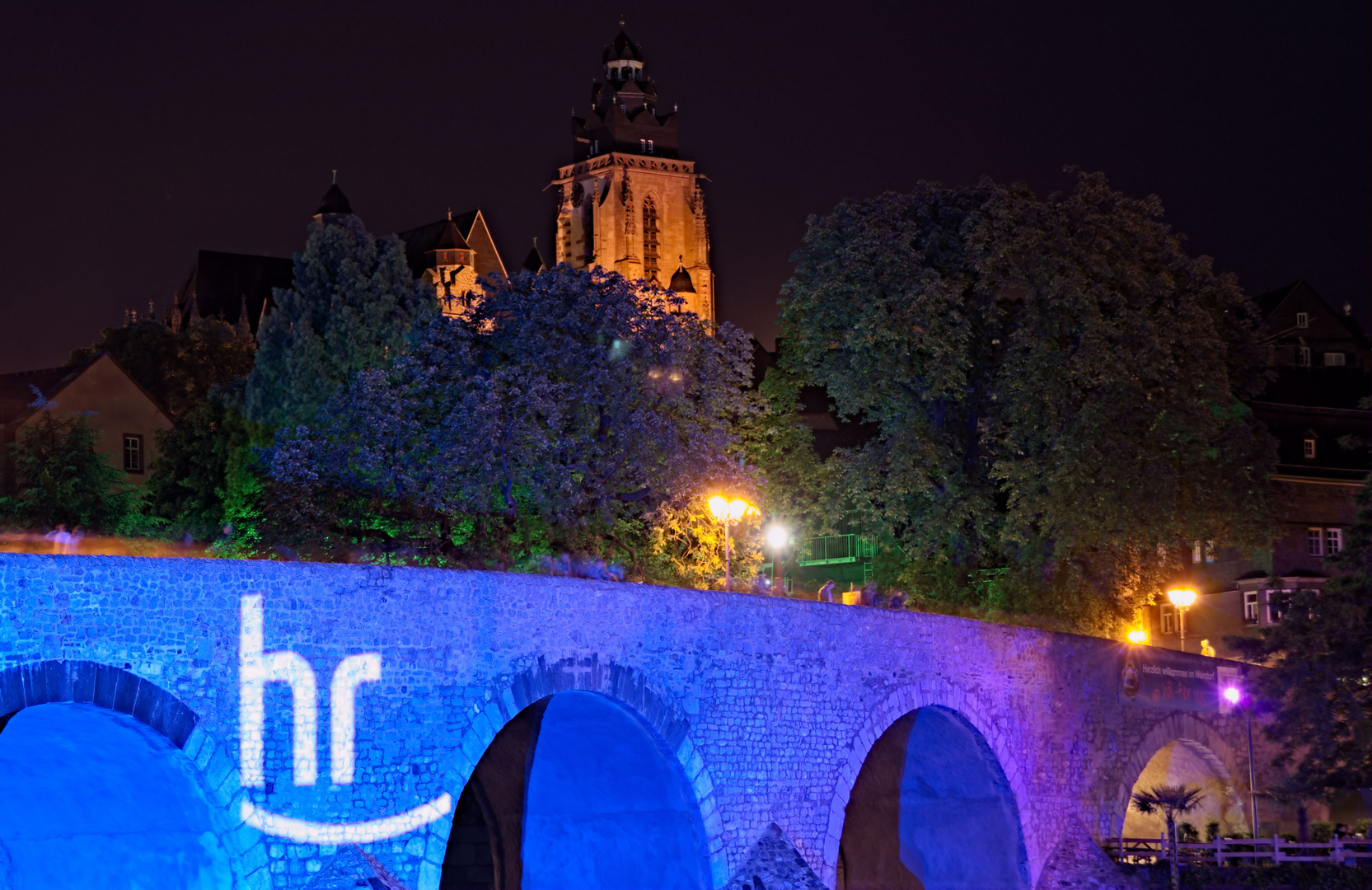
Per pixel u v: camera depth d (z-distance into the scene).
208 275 150.12
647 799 38.62
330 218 139.00
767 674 39.62
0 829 31.08
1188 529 57.28
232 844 29.25
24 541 53.12
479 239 156.88
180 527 61.03
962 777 47.09
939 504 58.09
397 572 32.16
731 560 53.50
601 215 194.12
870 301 58.25
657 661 36.97
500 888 41.16
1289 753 50.66
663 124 199.00
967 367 57.47
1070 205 57.03
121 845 30.52
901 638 43.34
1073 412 56.22
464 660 32.97
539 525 49.66
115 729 28.50
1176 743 56.78
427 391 52.22
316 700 30.59
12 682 26.59
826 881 40.34
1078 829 48.47
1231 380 61.31
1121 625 58.19
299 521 47.94
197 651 29.05
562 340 51.38
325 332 79.38
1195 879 46.50
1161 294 56.59
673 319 54.31
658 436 50.53
